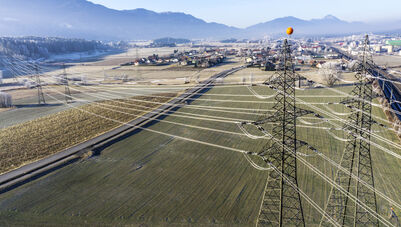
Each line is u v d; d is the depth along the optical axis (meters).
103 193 42.34
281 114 31.89
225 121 74.31
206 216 36.56
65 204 39.81
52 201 40.56
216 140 61.72
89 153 55.81
